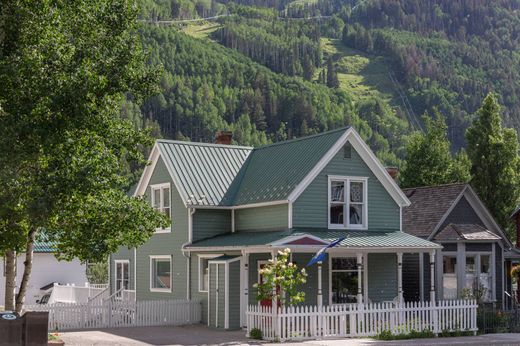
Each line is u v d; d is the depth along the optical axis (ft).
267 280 96.68
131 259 142.20
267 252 110.22
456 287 128.47
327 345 91.76
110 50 80.53
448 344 93.86
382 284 120.98
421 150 202.39
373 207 121.29
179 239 127.54
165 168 131.75
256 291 114.93
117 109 85.15
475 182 199.72
